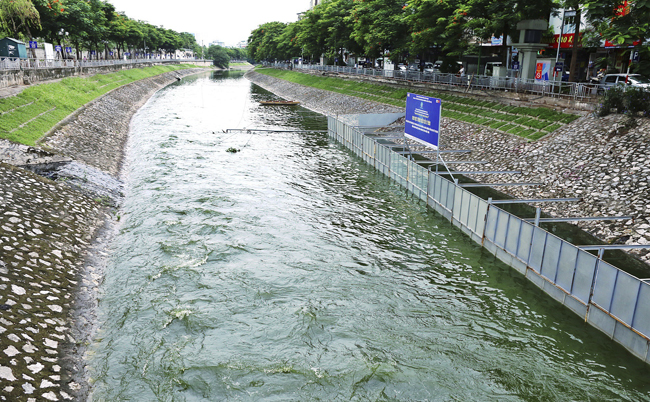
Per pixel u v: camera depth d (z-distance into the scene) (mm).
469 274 18688
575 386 12633
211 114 62969
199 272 18156
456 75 48500
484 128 37625
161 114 60812
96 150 33312
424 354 13883
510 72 44562
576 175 25969
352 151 41031
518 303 16562
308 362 13398
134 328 14477
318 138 47531
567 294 16047
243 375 12773
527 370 13250
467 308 16297
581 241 20500
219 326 14898
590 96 31859
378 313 15945
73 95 47625
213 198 26797
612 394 12359
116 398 11617
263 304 16250
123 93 69250
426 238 22141
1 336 11336
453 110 44219
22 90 38312
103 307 15453
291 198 27625
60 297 14594
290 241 21516
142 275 17641
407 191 29578
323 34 91500
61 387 11180
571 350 14062
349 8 80750
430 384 12672
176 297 16344
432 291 17391
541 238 17125
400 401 12055
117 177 29688
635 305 13312
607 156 25781
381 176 33156
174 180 30156
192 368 12914
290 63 138000
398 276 18500
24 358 11211
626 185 23031
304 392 12258
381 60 89000
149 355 13305
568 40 47688
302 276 18281
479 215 21188
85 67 65750
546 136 31656
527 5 38719
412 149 38875
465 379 12883
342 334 14742
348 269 19000
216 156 37594
